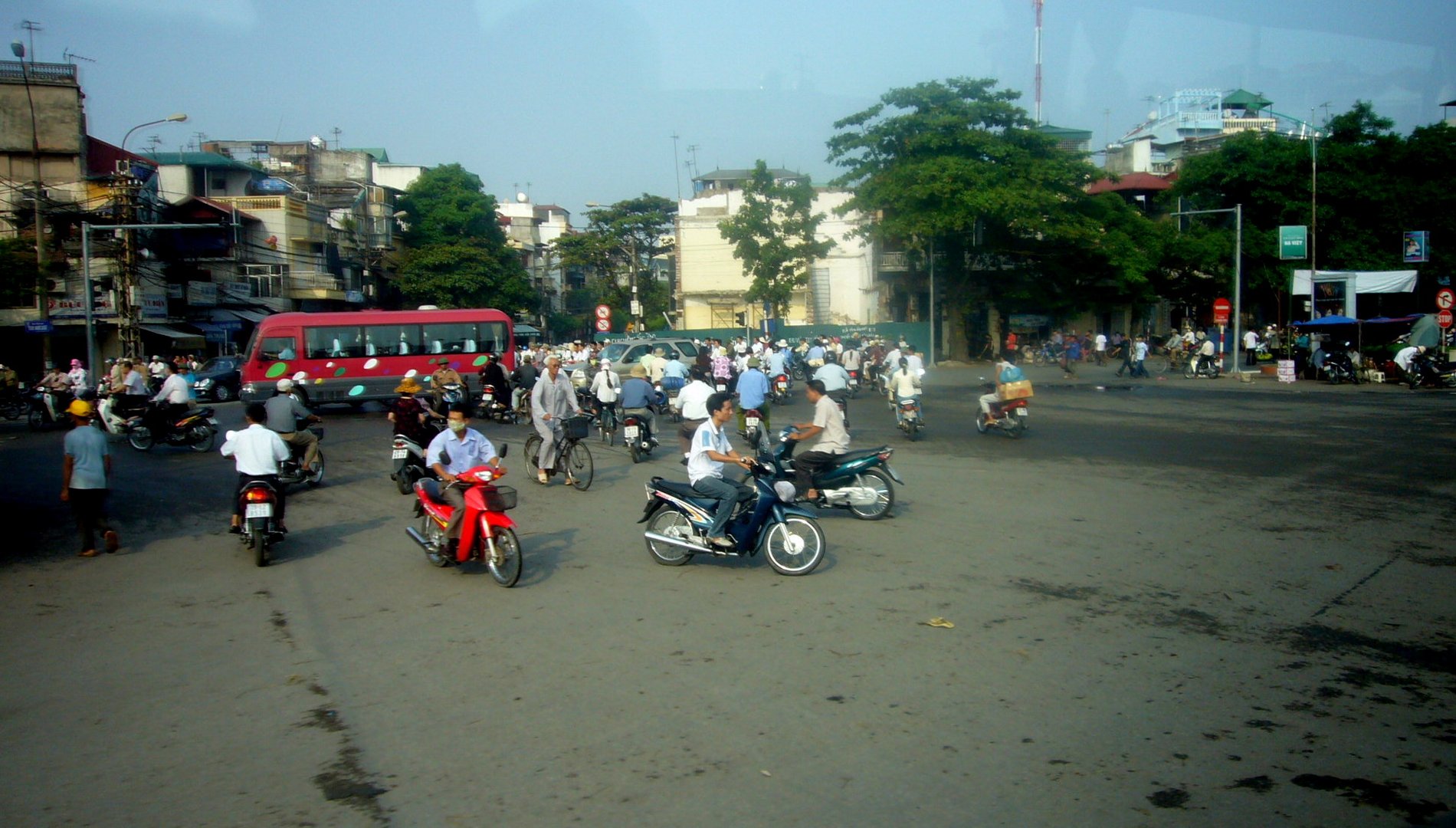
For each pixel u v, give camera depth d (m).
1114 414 22.88
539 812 4.04
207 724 5.14
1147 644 6.18
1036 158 44.19
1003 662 5.86
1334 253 45.81
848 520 10.72
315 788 4.32
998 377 18.72
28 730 5.10
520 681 5.66
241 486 9.25
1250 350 44.25
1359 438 17.41
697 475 8.51
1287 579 7.82
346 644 6.52
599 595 7.65
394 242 52.97
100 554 9.76
